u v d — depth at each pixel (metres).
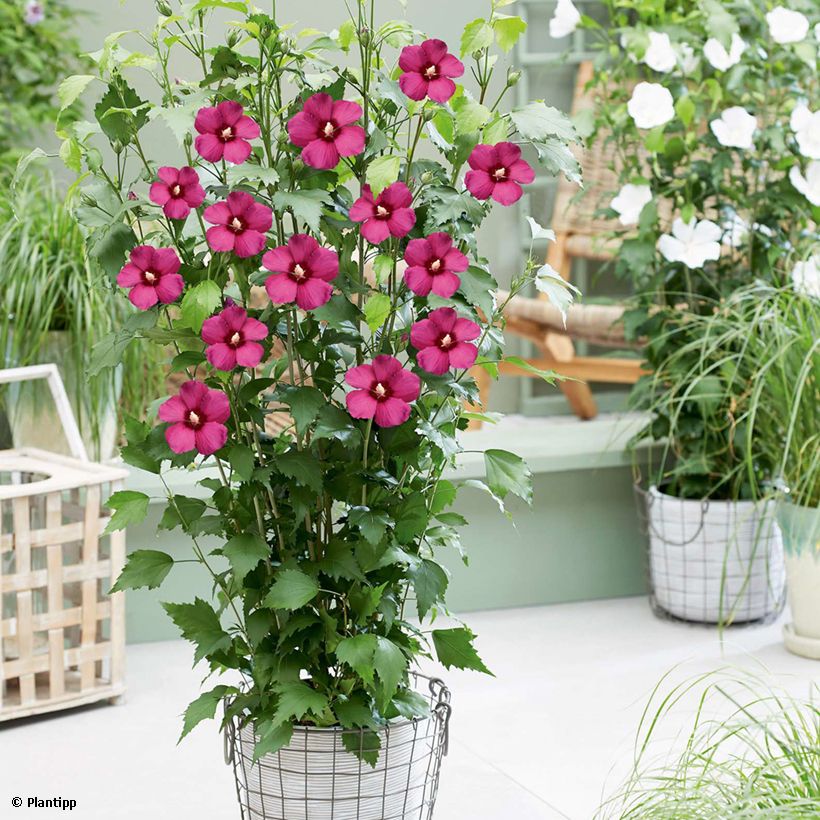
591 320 3.70
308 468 1.55
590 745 2.28
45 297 2.63
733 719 2.33
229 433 1.62
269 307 1.58
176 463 1.57
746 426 2.82
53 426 2.71
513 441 3.15
